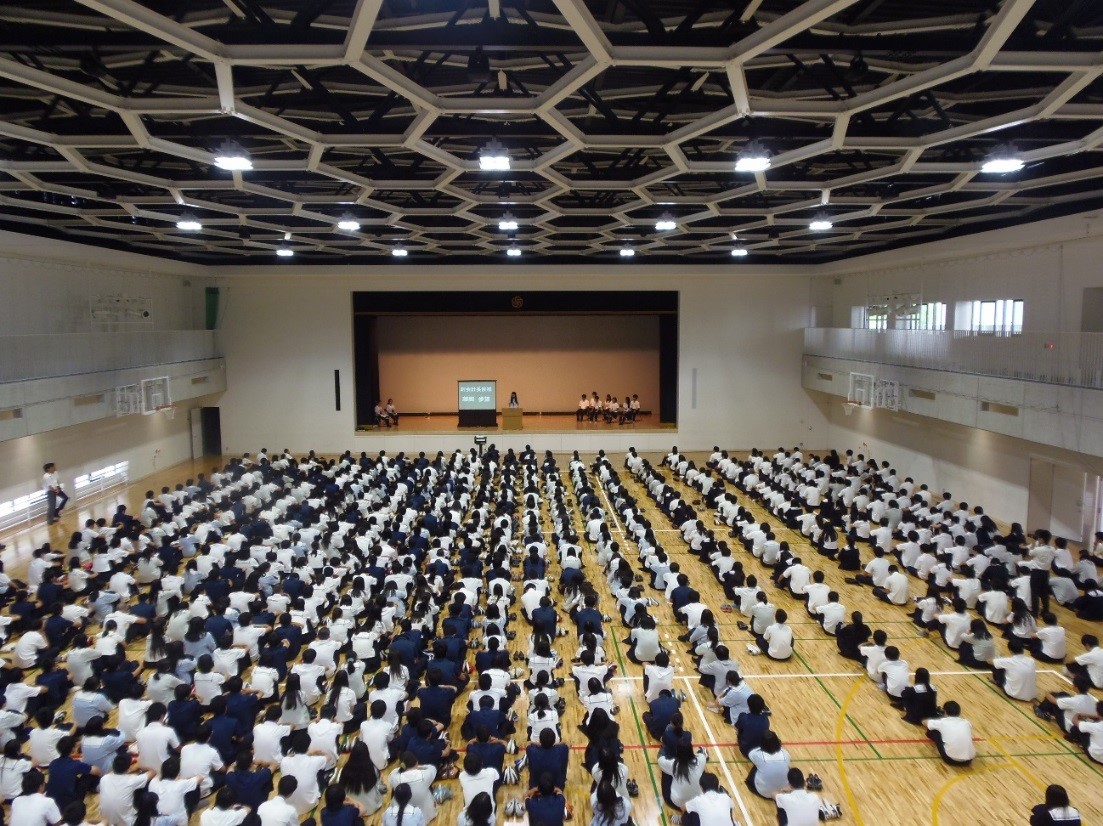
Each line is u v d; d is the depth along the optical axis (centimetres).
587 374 3488
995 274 1898
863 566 1590
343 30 704
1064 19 724
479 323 3462
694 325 2919
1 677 942
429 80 1020
